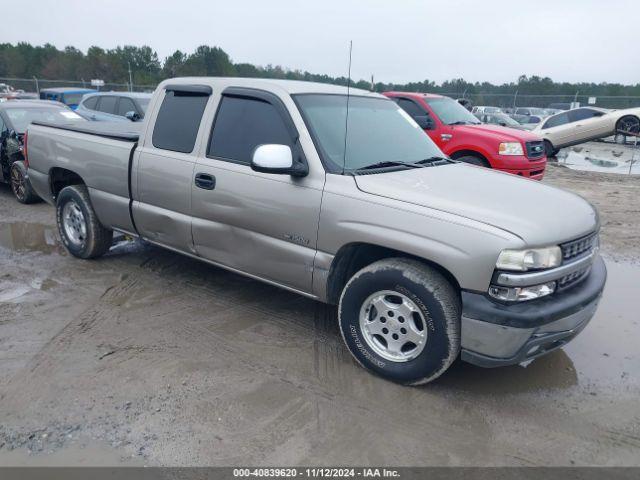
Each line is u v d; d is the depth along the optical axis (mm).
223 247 4211
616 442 3000
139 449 2852
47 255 5934
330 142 3762
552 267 3057
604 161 16031
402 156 4137
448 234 3061
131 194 4812
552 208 3355
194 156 4285
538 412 3256
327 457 2824
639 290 5355
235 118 4113
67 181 5934
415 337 3322
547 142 16766
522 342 3016
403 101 9969
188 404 3236
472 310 3023
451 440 2982
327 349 3943
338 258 3574
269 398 3316
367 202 3361
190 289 5000
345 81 5145
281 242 3828
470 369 3727
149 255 5941
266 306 4664
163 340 4020
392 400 3330
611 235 7371
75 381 3455
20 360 3689
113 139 4980
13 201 8602
